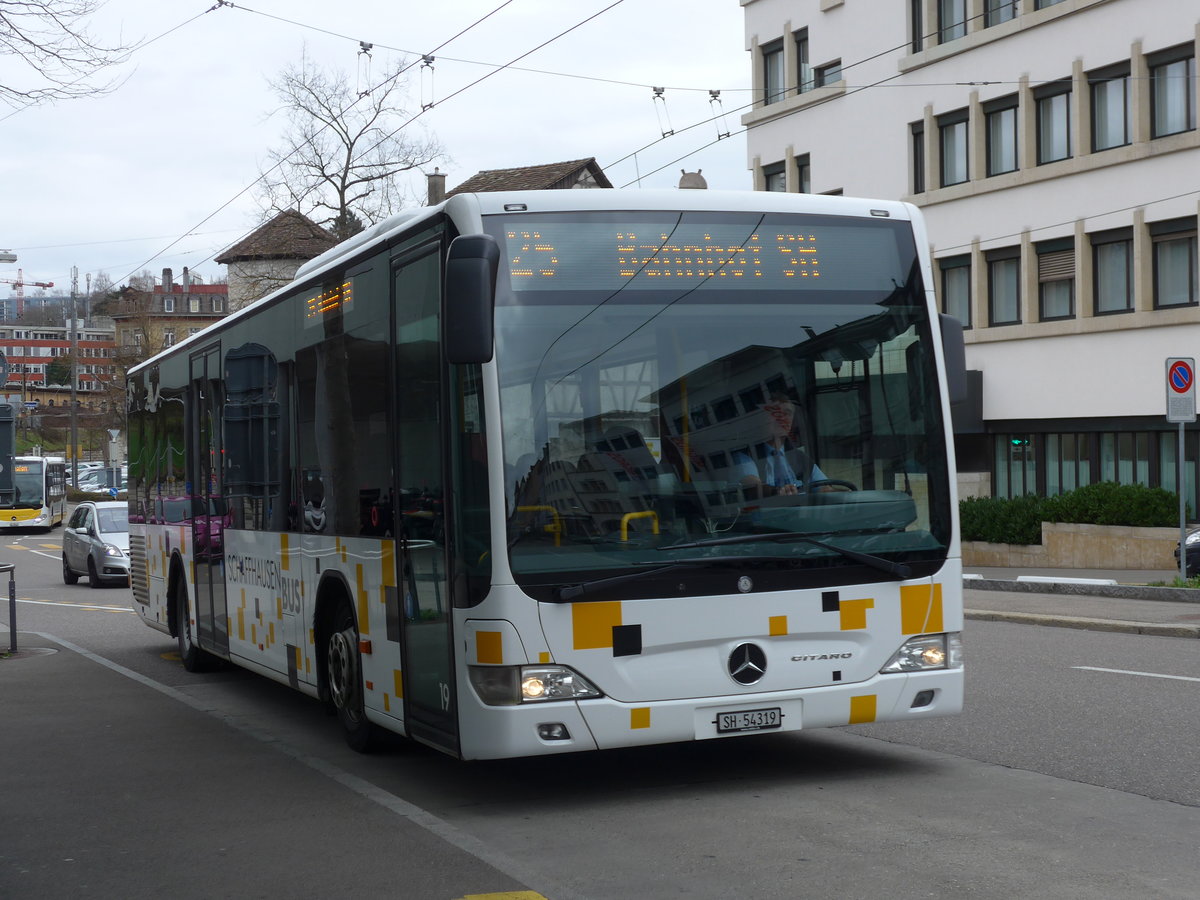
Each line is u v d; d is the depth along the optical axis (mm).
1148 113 28500
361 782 8398
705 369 7496
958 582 7859
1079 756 8438
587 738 7105
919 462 7836
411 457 7941
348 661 9234
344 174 48062
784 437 7574
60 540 55812
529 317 7289
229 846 6953
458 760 9047
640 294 7473
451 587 7340
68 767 9305
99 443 122812
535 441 7191
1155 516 25484
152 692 13070
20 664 15727
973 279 32531
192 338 13609
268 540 10922
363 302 8773
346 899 5930
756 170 39156
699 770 8406
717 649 7340
